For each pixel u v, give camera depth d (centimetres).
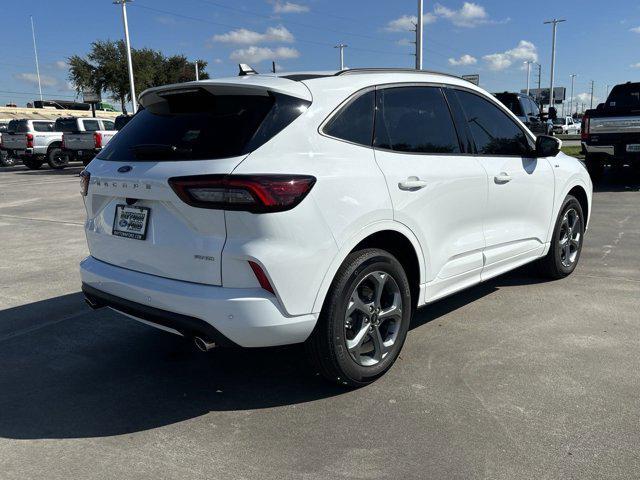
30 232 865
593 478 254
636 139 1135
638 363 366
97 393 347
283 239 286
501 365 367
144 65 5003
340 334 318
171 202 297
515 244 465
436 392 334
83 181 360
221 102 318
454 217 388
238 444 288
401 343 361
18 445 291
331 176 305
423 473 260
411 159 358
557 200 517
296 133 304
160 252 308
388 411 315
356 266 319
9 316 482
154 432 302
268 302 286
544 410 310
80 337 436
